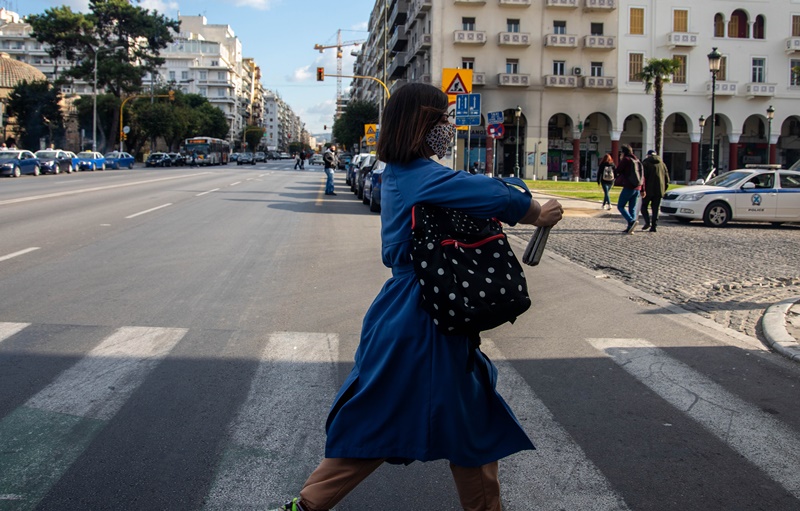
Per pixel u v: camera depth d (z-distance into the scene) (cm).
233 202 2073
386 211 241
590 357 570
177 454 365
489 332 650
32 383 471
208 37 15638
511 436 249
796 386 505
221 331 621
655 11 5388
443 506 317
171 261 988
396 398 230
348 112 7831
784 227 1759
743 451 387
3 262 935
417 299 231
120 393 455
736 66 5441
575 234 1510
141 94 7619
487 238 227
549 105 5422
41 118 7281
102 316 662
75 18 6825
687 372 534
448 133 243
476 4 5288
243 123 16600
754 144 5825
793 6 5438
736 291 869
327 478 238
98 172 4556
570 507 319
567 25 5359
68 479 334
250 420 414
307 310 711
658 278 959
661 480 348
